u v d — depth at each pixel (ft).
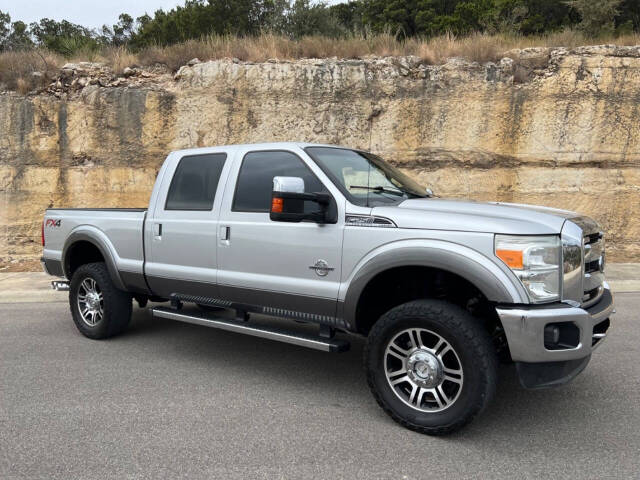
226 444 11.10
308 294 13.46
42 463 10.23
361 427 12.07
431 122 39.50
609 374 15.66
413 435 11.66
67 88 41.27
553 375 11.09
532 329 10.60
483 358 10.84
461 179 39.37
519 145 39.22
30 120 40.06
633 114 38.50
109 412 12.76
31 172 40.09
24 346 18.56
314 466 10.18
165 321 22.45
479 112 39.22
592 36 50.26
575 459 10.55
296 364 16.81
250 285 14.58
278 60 41.42
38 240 40.04
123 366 16.39
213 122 40.19
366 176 14.70
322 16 67.87
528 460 10.50
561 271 11.13
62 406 13.10
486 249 11.10
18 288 29.04
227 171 15.61
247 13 86.22
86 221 19.24
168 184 17.08
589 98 38.65
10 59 42.96
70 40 48.16
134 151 40.34
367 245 12.53
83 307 19.88
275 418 12.53
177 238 16.38
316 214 13.16
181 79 40.83
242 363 16.84
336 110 39.91
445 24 84.17
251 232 14.58
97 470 9.96
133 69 42.50
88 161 40.63
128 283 18.02
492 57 40.98
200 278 15.75
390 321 11.89
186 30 85.71
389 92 39.78
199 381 15.11
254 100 40.19
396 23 93.97
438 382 11.50
